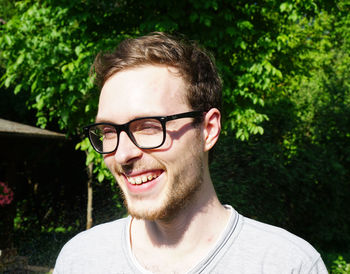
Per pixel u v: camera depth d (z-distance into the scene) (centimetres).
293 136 836
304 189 802
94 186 966
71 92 448
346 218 886
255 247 109
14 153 776
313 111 907
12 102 1048
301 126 879
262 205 715
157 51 107
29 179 1021
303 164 804
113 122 106
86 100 514
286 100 823
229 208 127
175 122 105
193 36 447
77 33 471
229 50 486
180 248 112
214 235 114
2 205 715
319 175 821
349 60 1036
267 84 463
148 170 104
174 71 109
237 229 114
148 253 117
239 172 677
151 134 104
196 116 110
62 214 1038
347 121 880
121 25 486
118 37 443
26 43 444
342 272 491
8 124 727
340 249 855
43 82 460
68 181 1062
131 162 104
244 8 478
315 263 108
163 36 117
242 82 459
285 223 802
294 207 811
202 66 118
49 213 1031
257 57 487
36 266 748
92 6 460
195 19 447
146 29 443
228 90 452
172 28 441
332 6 528
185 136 107
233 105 483
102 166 442
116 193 831
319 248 845
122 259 117
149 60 107
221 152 668
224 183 656
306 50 644
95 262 119
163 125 102
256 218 702
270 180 735
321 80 955
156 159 103
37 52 441
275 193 738
